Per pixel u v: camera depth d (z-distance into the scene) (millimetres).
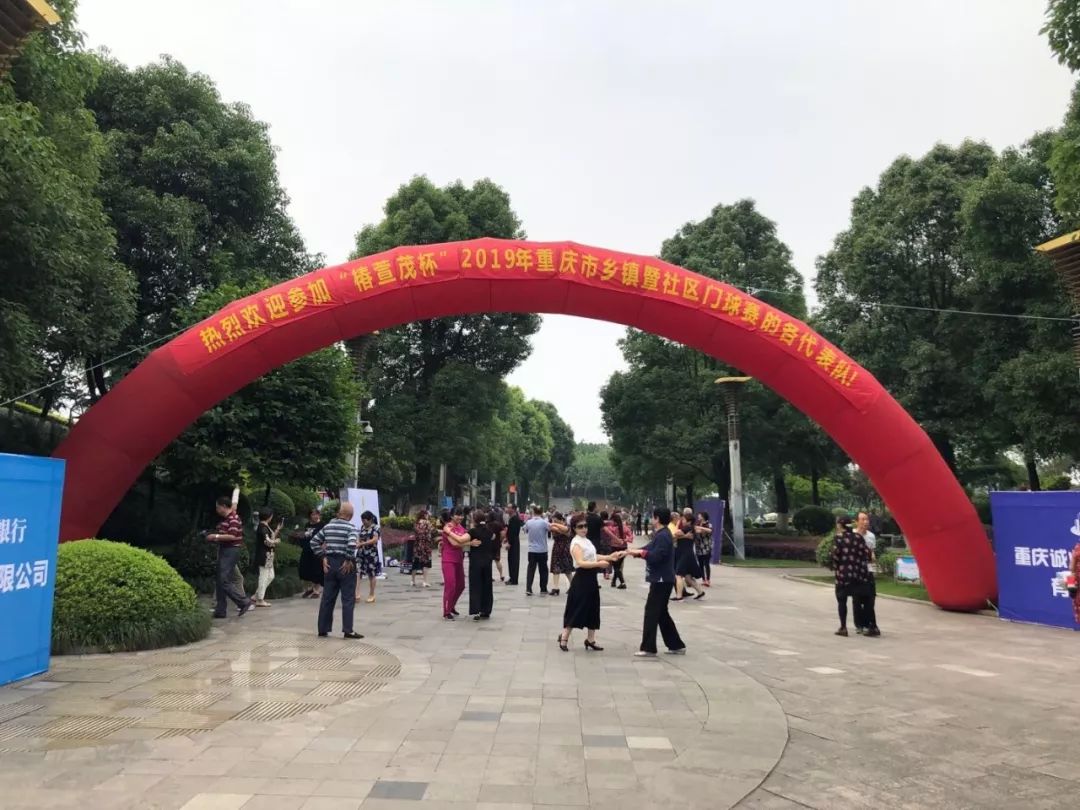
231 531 10219
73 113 11078
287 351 10875
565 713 5535
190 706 5500
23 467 6250
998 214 16766
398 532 27188
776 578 19062
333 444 13539
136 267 14906
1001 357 18250
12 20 6906
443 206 31047
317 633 8914
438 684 6395
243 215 16828
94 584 7543
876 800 4043
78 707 5414
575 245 11203
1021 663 7773
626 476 31609
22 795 3754
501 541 16641
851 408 11289
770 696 6180
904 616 11445
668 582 8031
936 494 11281
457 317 31047
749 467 30078
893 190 22016
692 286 11273
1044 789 4234
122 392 10328
